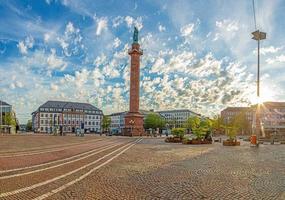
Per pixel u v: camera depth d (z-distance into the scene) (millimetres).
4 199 9562
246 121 134000
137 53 110062
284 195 10453
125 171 15961
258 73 41438
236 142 45250
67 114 177125
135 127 106312
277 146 43250
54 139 57906
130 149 33688
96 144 43312
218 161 21266
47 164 18578
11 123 132250
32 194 10266
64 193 10477
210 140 50312
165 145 43562
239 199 9852
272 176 14555
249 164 19500
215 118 132125
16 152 26172
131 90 109438
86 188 11375
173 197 10070
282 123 130125
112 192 10734
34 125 193375
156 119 173000
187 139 48844
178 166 18250
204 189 11375
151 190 11125
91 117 185375
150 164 19156
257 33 40219
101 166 17969
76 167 17359
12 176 13844
